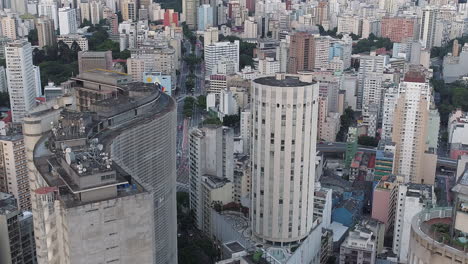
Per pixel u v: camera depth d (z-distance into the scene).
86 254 163.50
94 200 166.62
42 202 172.12
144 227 170.25
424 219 134.88
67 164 184.75
